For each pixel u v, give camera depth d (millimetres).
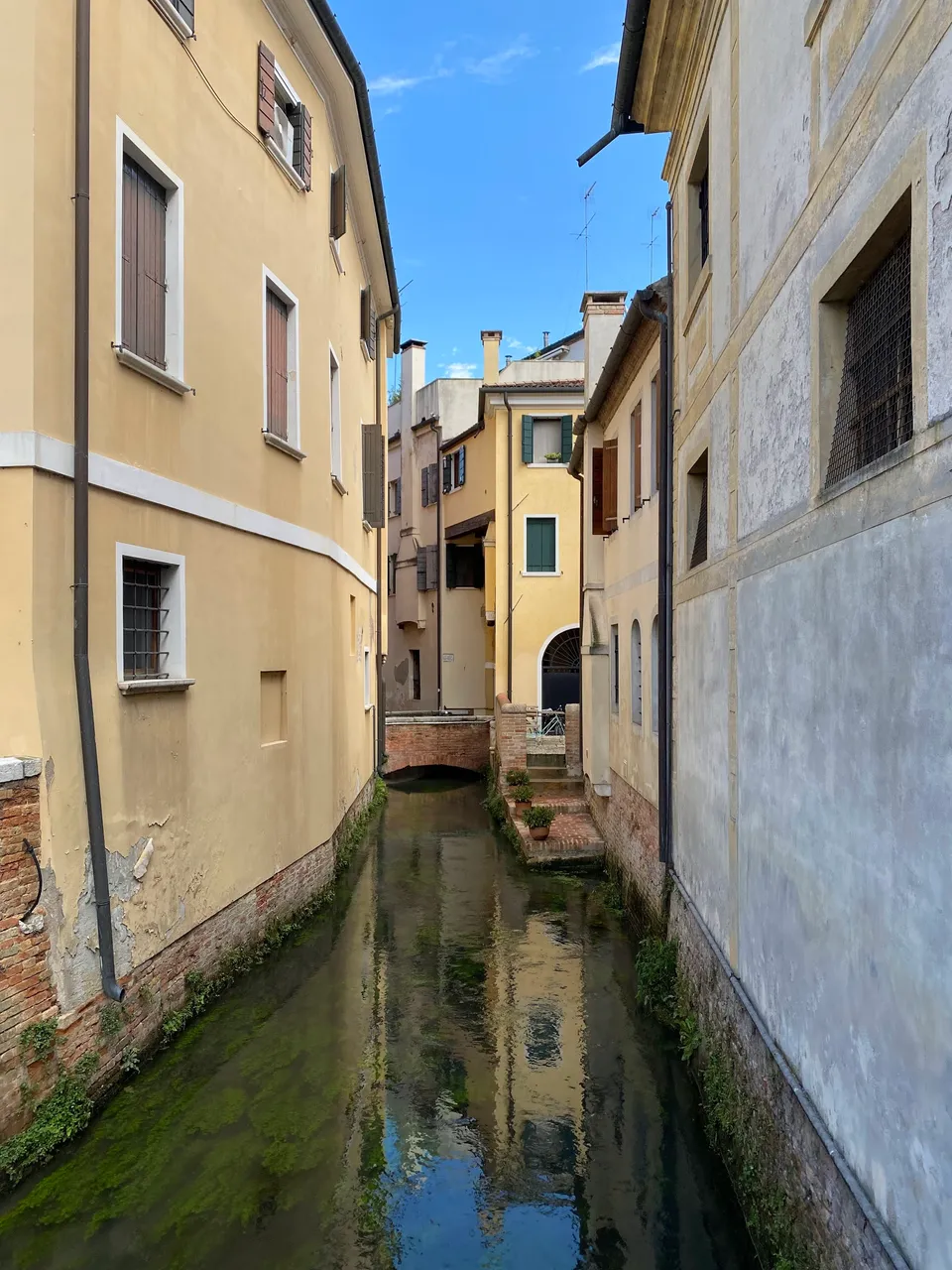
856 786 3488
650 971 8141
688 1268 4586
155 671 7094
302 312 10219
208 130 7812
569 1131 5902
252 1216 4871
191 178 7492
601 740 13984
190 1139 5562
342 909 10891
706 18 6543
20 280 5438
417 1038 7270
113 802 6133
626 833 11570
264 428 9000
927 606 2826
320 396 10961
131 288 6734
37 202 5492
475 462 25906
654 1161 5570
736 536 5773
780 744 4641
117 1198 4961
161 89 6996
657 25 7086
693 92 7246
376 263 16359
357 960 9055
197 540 7562
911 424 3229
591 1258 4648
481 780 23703
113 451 6289
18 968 5102
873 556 3309
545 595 23844
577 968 9047
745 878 5457
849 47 3605
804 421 4250
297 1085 6348
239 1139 5609
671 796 8672
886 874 3178
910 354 3182
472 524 25828
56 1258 4500
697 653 7219
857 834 3473
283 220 9578
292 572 9820
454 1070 6734
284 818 9445
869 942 3344
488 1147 5688
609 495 13078
